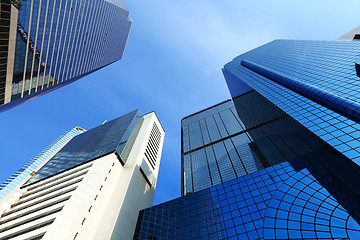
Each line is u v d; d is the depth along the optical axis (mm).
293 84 63250
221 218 43750
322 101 48500
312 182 40156
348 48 73312
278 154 70438
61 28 70938
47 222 47844
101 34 106000
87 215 53844
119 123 114250
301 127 60875
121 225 56250
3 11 43500
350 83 48688
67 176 72500
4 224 55531
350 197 32906
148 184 82875
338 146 34000
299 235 31438
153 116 125812
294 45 109000
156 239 45750
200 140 119750
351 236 27969
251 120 106000
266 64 100000
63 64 79312
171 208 53875
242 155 85062
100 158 77625
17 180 121000
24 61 56000
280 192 42125
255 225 37906
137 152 87812
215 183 76438
